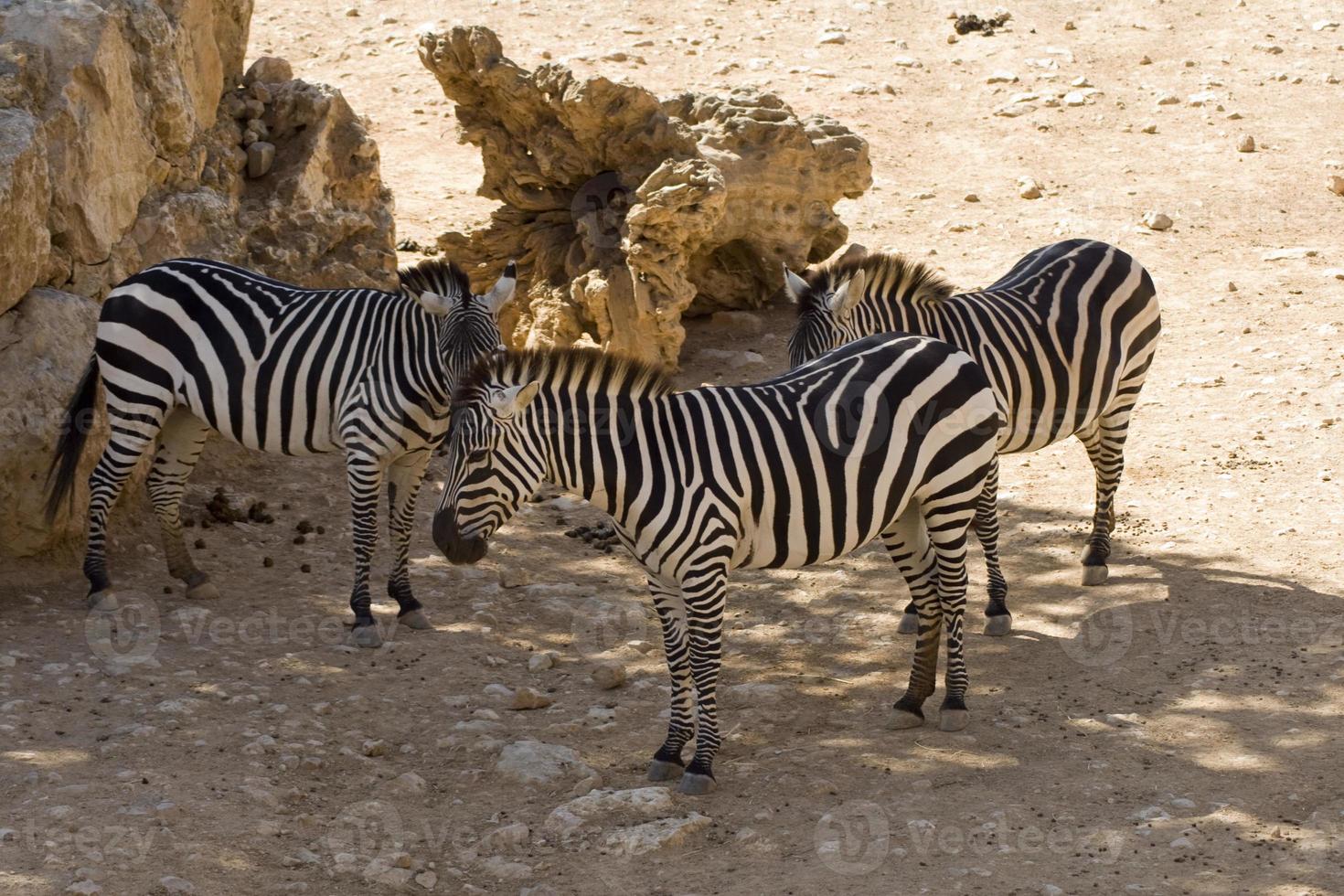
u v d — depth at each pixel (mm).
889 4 34656
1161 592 12742
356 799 9398
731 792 9500
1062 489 15609
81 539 13359
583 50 31047
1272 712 10352
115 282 14547
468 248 20344
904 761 9875
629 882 8312
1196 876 8078
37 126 13180
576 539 14859
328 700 10875
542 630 12594
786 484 9469
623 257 18578
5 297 12711
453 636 12273
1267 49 31109
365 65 31453
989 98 29391
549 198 19844
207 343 12438
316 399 12312
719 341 20109
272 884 8172
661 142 18500
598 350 9469
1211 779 9375
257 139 17906
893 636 12375
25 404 12688
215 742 9914
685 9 34469
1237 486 15055
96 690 10688
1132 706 10648
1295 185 24969
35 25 14055
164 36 15609
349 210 18359
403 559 12547
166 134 15789
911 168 26094
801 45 32188
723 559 9344
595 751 10227
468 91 19812
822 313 11602
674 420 9422
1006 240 22766
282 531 14633
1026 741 10141
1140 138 27297
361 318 12352
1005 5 34219
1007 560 13891
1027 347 12406
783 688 11375
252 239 17016
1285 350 18672
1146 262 21938
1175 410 17234
